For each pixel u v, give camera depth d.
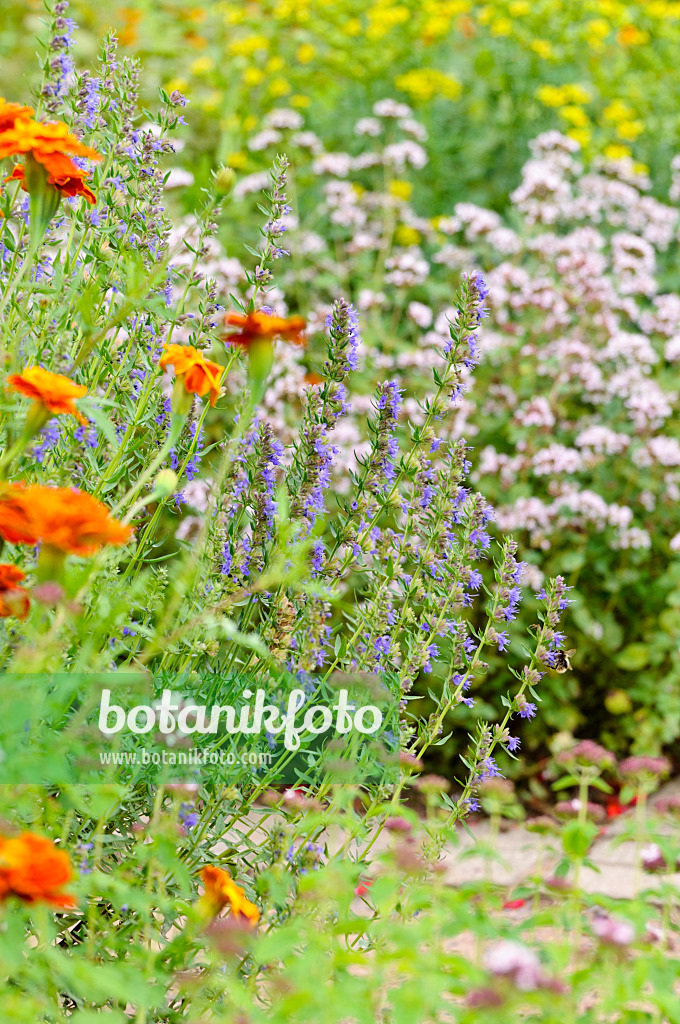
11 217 1.67
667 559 2.66
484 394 2.71
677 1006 1.46
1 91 2.99
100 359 1.67
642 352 2.72
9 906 1.46
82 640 1.54
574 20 3.95
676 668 2.54
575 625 2.53
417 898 1.50
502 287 2.84
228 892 1.50
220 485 1.61
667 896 1.53
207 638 1.58
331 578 1.65
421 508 1.68
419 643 1.67
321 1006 1.43
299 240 3.13
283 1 3.79
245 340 1.58
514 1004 1.42
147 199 1.68
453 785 2.42
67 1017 1.52
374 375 2.71
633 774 1.60
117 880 1.50
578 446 2.70
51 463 1.62
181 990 1.53
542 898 1.89
